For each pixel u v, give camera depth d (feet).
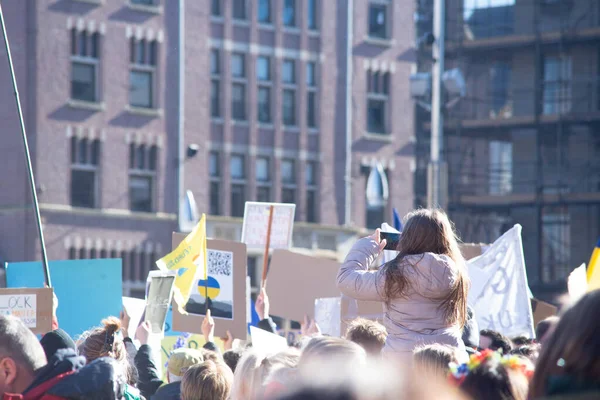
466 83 160.15
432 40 103.96
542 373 10.85
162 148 153.89
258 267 163.43
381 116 176.86
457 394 8.71
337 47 171.94
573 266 153.89
